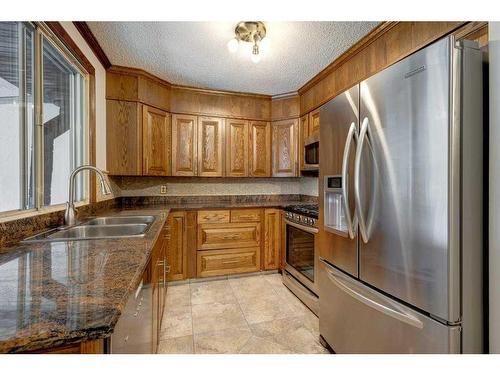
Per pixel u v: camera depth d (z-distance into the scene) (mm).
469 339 943
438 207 950
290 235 2758
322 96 2768
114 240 1207
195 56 2342
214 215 2918
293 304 2348
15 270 807
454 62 917
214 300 2424
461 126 929
